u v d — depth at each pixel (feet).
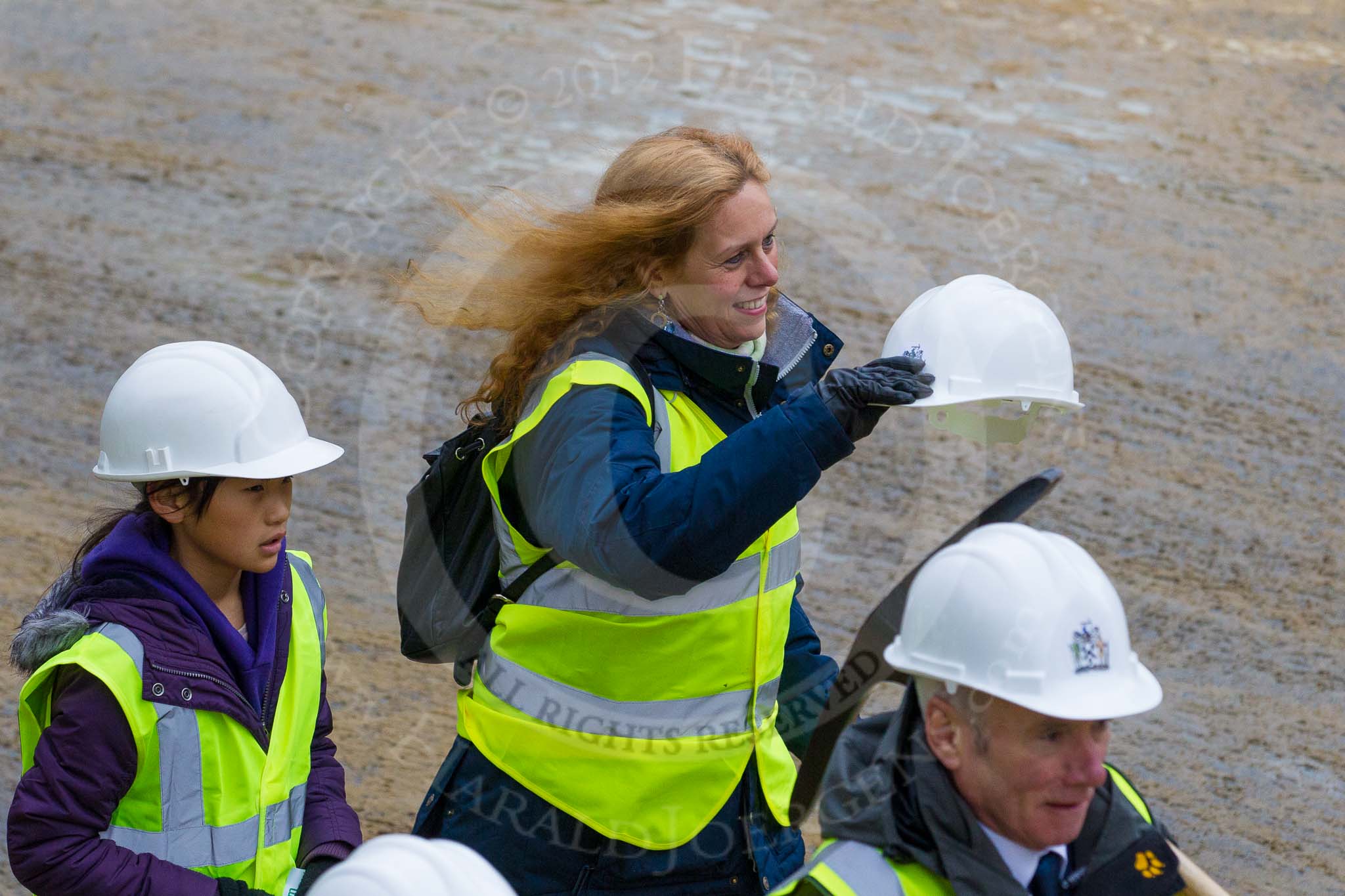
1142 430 34.17
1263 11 53.72
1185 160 44.73
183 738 13.58
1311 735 25.70
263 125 46.11
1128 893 11.72
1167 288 39.17
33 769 13.12
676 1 53.01
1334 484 32.76
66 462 33.04
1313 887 22.22
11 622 27.45
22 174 43.98
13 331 37.27
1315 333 37.81
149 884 13.12
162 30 52.03
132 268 39.81
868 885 11.16
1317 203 43.01
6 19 52.85
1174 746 25.40
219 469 13.93
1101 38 51.47
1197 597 29.22
